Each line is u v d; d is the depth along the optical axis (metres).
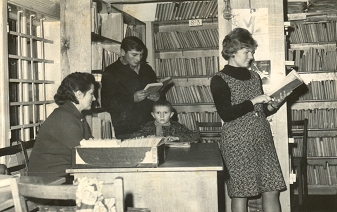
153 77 4.92
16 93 3.53
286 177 3.52
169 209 2.21
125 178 2.22
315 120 5.57
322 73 5.70
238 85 2.80
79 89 2.70
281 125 3.52
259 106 2.86
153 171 2.20
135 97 4.22
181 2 5.85
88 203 1.64
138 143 2.23
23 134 3.59
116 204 1.65
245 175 2.75
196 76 5.88
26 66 3.69
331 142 5.55
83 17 4.01
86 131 2.80
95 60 4.25
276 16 3.53
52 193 1.67
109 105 4.29
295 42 5.66
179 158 2.49
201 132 5.74
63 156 2.57
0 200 1.80
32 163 2.61
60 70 4.14
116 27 4.82
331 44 5.69
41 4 3.73
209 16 5.75
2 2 3.16
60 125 2.58
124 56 4.37
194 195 2.20
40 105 3.98
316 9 5.53
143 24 5.89
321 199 5.20
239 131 2.76
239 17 3.55
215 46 5.85
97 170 2.17
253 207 3.39
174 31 6.10
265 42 3.54
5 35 3.20
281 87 2.77
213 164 2.24
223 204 4.68
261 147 2.80
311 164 5.70
